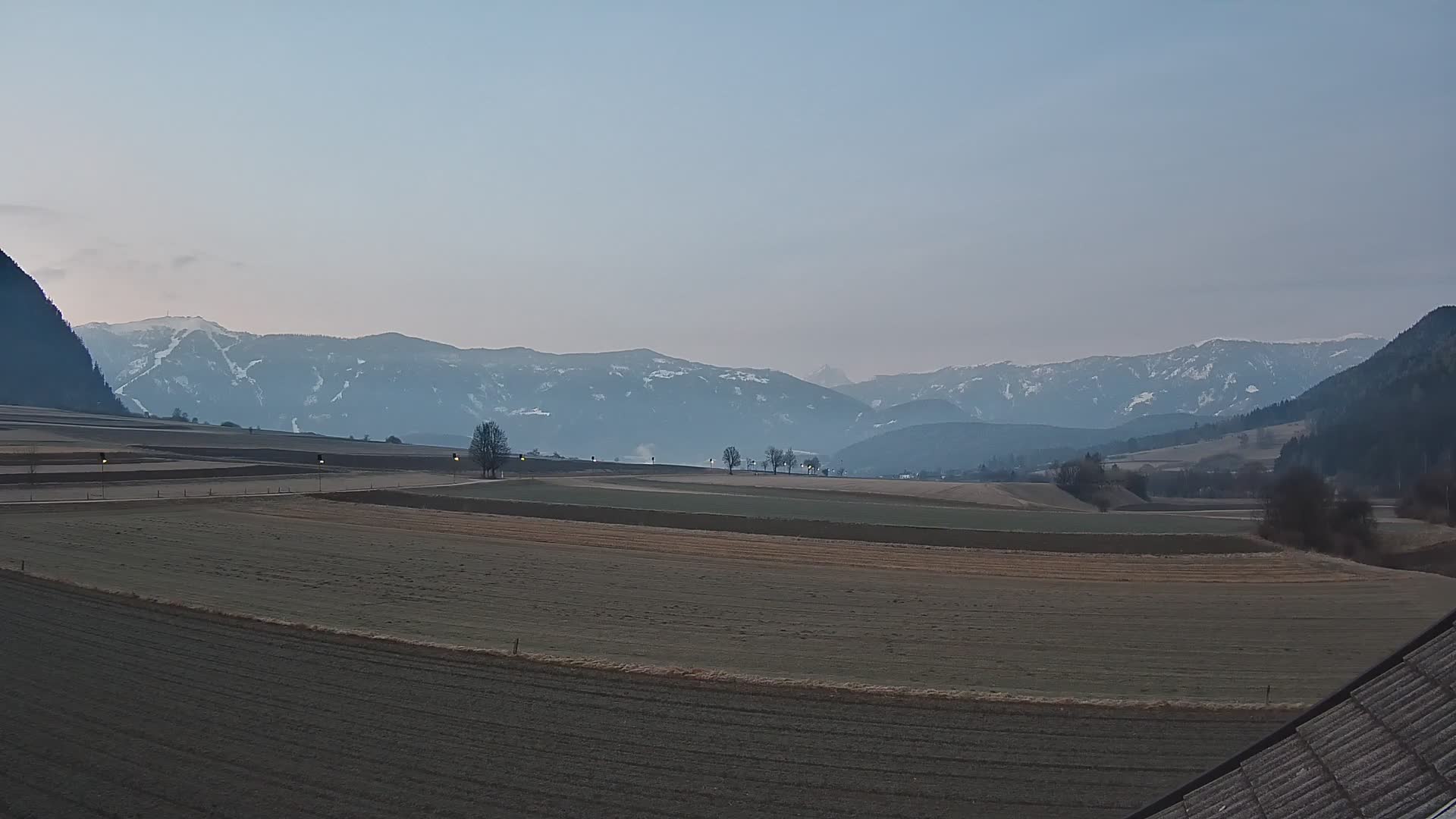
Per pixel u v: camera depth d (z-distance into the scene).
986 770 23.88
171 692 29.44
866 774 23.53
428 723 26.95
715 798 22.03
